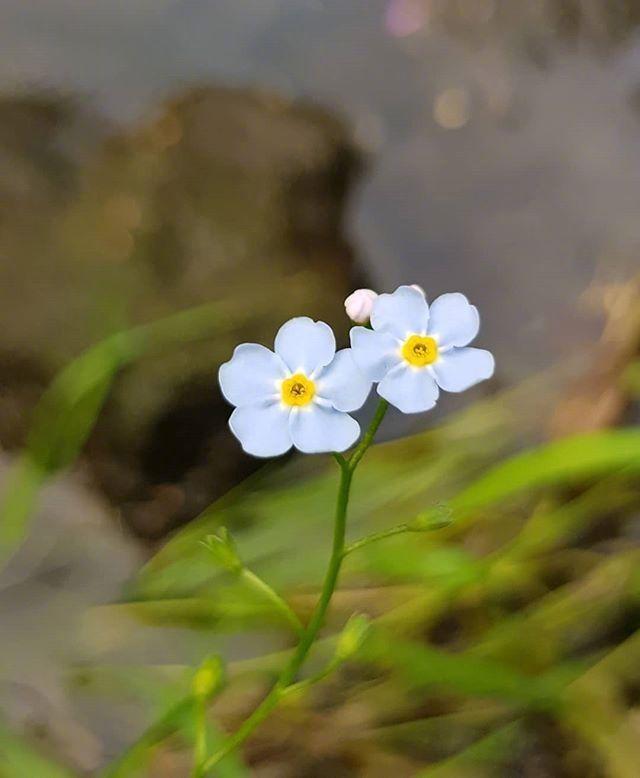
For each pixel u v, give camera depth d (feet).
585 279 0.76
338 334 0.72
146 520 0.62
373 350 0.44
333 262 0.75
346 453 0.67
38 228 0.70
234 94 0.82
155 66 0.83
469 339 0.44
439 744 0.57
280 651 0.59
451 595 0.60
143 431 0.64
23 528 0.59
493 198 0.80
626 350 0.70
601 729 0.57
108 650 0.58
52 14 0.85
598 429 0.68
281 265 0.73
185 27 0.86
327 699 0.58
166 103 0.81
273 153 0.78
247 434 0.44
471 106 0.84
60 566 0.59
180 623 0.59
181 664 0.58
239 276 0.71
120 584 0.59
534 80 0.85
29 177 0.73
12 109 0.78
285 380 0.44
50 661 0.57
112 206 0.72
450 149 0.82
